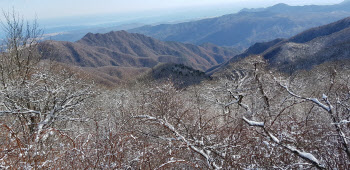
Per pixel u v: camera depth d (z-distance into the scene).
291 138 3.56
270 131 4.04
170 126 4.30
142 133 4.55
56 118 6.80
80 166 3.35
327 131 3.76
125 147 3.88
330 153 3.28
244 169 3.21
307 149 3.58
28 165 2.93
